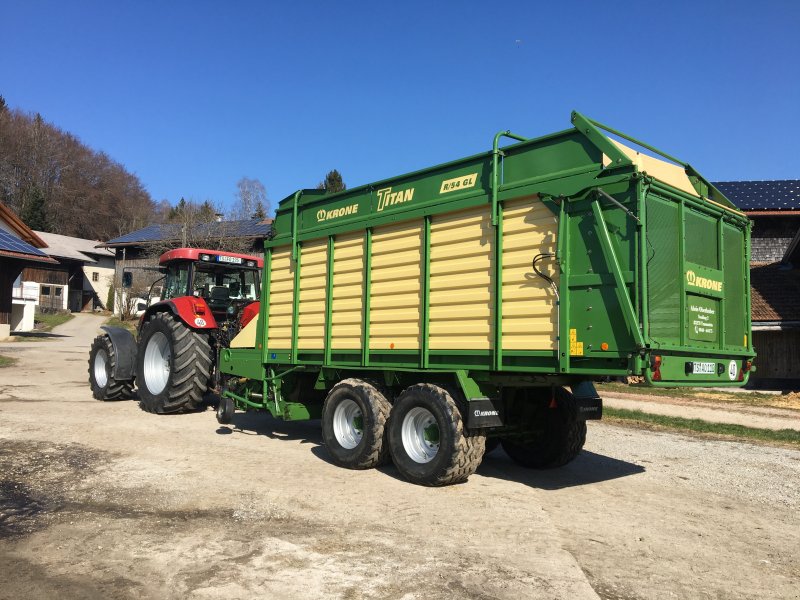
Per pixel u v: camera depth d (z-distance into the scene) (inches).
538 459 272.5
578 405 265.1
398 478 243.8
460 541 172.2
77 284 2175.2
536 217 212.1
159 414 392.2
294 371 309.0
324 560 155.2
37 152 2807.6
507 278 217.6
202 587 138.1
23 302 1317.7
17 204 2758.4
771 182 1023.0
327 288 286.4
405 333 250.1
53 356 821.2
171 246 1429.6
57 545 163.0
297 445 307.6
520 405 267.9
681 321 204.4
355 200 278.4
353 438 263.6
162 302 408.8
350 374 283.0
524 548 168.4
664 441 359.6
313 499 209.8
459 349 229.5
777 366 759.1
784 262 824.3
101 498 205.5
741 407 551.5
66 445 285.7
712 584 148.5
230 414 328.5
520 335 212.1
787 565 162.9
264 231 1462.8
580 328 196.1
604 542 176.2
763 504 225.0
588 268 196.5
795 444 362.3
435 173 245.4
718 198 247.3
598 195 194.5
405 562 155.4
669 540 180.2
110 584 139.3
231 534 173.2
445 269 237.3
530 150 216.2
